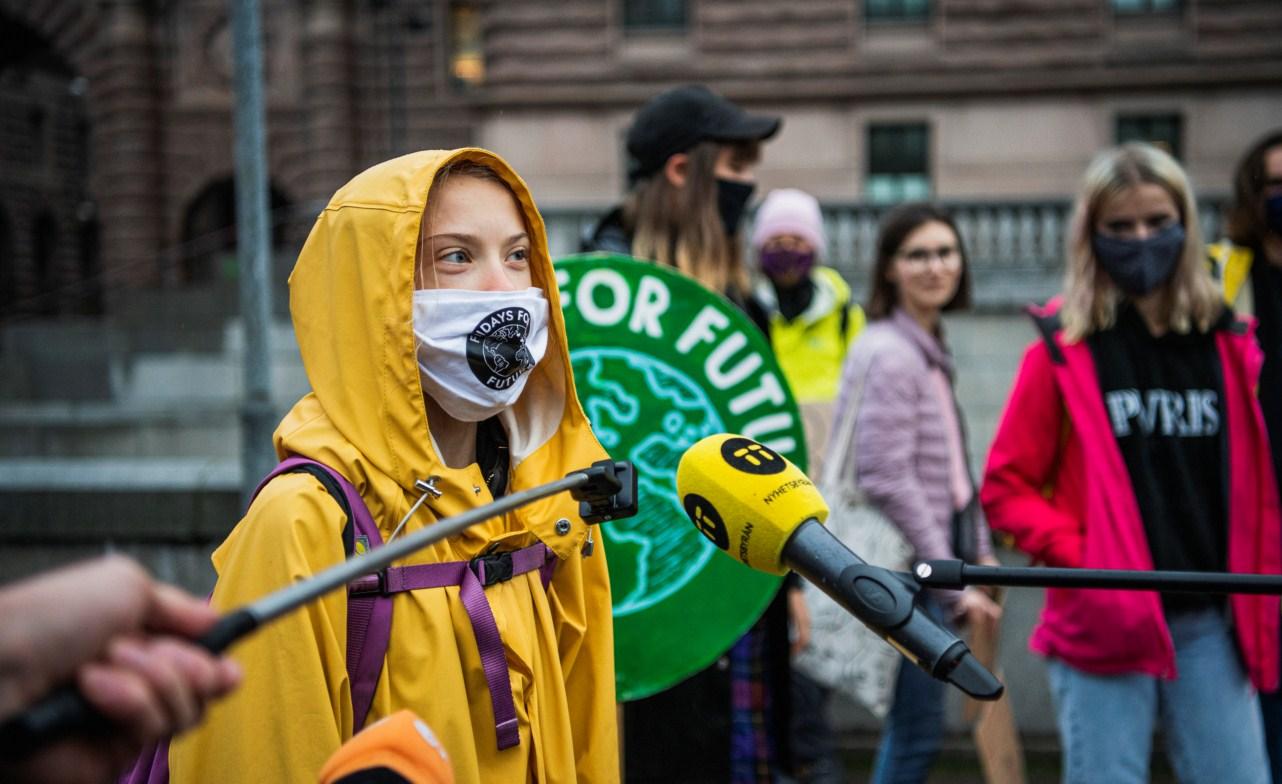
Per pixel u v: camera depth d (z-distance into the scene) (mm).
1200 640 2758
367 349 1702
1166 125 19375
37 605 743
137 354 13680
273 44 21938
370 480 1664
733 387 2531
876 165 19766
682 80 19578
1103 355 2855
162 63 22422
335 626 1587
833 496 3514
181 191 22469
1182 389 2826
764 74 19578
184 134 22406
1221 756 2725
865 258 16484
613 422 2516
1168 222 2799
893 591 1456
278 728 1522
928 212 3629
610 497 1587
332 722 1534
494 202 1817
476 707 1681
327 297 1745
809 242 4738
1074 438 2934
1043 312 2994
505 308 1759
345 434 1686
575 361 2508
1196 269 2852
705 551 2512
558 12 19609
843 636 3418
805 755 3748
